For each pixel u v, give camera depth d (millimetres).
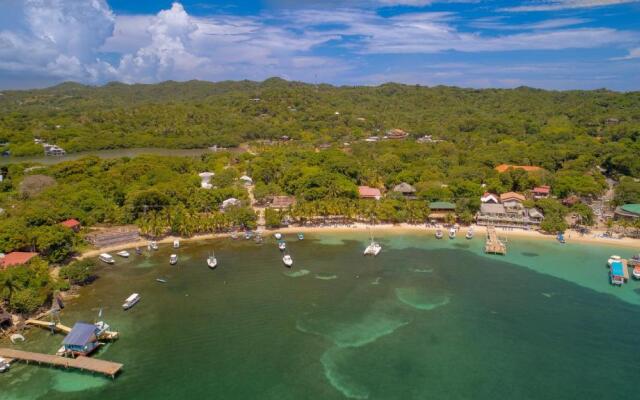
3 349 86812
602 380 81125
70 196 169375
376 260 138875
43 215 143125
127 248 147000
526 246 151875
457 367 84688
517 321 101500
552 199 179250
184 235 160000
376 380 80750
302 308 106812
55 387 77938
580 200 186250
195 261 136625
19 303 97125
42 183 191250
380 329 97875
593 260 138875
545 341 93500
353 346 91312
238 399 75500
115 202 182000
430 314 104562
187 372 82312
